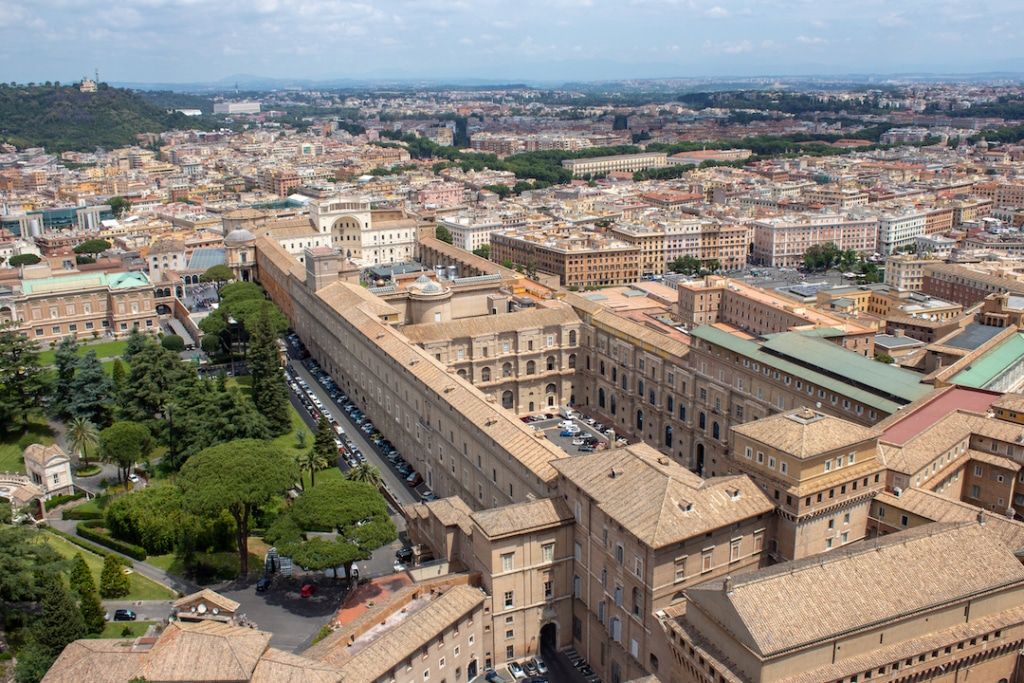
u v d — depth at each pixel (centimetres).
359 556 17025
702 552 14750
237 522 19325
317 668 12888
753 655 12031
